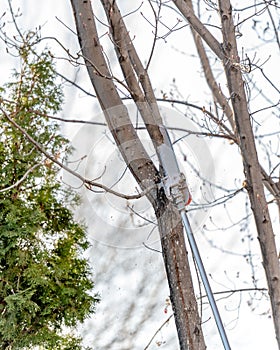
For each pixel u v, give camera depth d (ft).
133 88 6.17
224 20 6.90
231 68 6.73
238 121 6.69
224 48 6.83
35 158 8.09
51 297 7.97
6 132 8.13
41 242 8.05
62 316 8.09
